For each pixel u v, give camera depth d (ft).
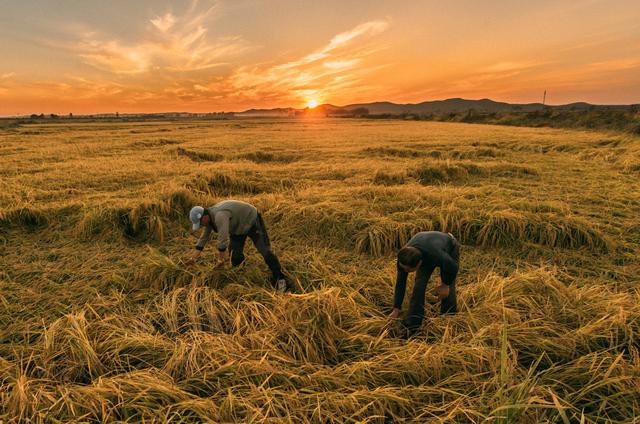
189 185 26.48
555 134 82.99
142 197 21.99
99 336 9.51
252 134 97.81
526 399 6.84
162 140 67.21
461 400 7.15
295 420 6.94
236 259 13.37
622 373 7.61
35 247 16.47
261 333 9.41
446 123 191.52
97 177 29.35
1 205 20.75
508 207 19.97
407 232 17.21
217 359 8.45
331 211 19.61
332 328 9.62
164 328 10.44
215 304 11.37
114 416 7.09
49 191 24.21
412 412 7.28
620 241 16.11
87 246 16.66
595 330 9.17
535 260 15.23
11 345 9.29
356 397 7.32
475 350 8.39
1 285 12.51
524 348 8.95
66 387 7.47
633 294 11.71
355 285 12.84
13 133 94.63
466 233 17.66
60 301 11.69
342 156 48.14
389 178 29.68
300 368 8.26
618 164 35.91
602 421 7.01
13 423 6.69
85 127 138.21
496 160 41.91
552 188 26.53
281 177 32.01
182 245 16.99
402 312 11.01
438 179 30.89
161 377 7.96
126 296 12.00
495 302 10.82
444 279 9.18
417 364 8.11
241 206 12.52
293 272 13.79
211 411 7.00
